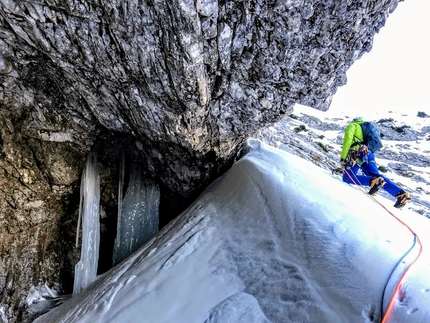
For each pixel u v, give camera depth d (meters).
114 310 4.51
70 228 8.98
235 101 5.89
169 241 5.83
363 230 4.41
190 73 4.91
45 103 6.45
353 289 3.43
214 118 6.17
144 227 8.27
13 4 4.32
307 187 5.71
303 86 5.58
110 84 5.62
